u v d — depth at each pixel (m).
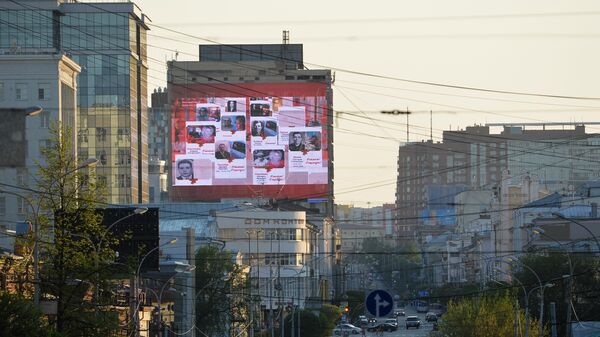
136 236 102.25
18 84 167.12
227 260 139.38
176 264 123.56
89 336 66.88
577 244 158.50
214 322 135.00
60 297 66.38
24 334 59.59
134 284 81.56
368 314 50.56
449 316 131.75
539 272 134.12
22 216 159.12
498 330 127.56
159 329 95.75
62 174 67.88
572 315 129.75
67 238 66.81
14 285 73.25
